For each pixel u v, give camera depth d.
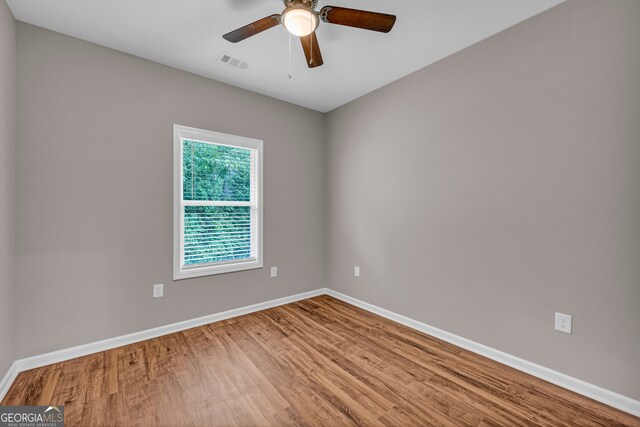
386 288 3.07
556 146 1.89
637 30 1.60
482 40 2.26
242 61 2.59
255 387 1.87
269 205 3.34
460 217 2.42
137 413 1.63
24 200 2.03
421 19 2.01
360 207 3.37
